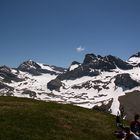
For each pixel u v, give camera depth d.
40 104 51.06
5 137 32.28
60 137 35.69
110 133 41.53
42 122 39.59
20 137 33.09
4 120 37.94
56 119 41.91
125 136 30.52
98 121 46.03
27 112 42.78
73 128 40.25
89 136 38.69
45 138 34.38
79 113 48.78
